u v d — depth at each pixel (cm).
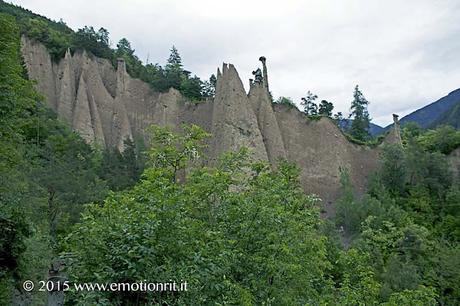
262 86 5266
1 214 1490
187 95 6191
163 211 869
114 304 777
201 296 844
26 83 1902
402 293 1276
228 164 1530
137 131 5653
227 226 1270
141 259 781
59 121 4806
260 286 1177
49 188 2953
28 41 5516
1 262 1490
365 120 7669
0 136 1769
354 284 1459
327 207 4956
